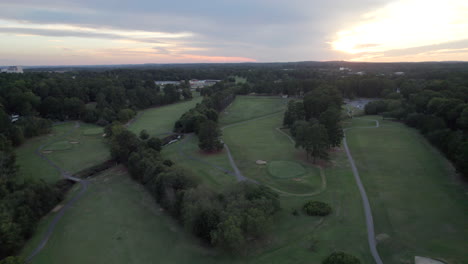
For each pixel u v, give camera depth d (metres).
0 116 97.12
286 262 40.25
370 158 81.31
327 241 44.53
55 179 73.50
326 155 77.12
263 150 92.06
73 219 55.25
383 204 55.81
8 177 62.22
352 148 90.75
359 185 64.75
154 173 64.75
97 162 85.25
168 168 64.06
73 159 87.62
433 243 43.28
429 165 74.00
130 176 75.50
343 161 80.00
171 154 90.69
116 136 85.12
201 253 43.91
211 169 77.19
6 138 86.94
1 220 44.41
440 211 52.31
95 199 63.22
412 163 76.12
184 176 59.44
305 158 83.44
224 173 74.19
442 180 64.88
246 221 42.91
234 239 40.19
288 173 72.31
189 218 47.16
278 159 83.50
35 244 47.56
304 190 63.50
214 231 42.97
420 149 86.81
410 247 42.50
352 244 43.62
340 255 35.91
